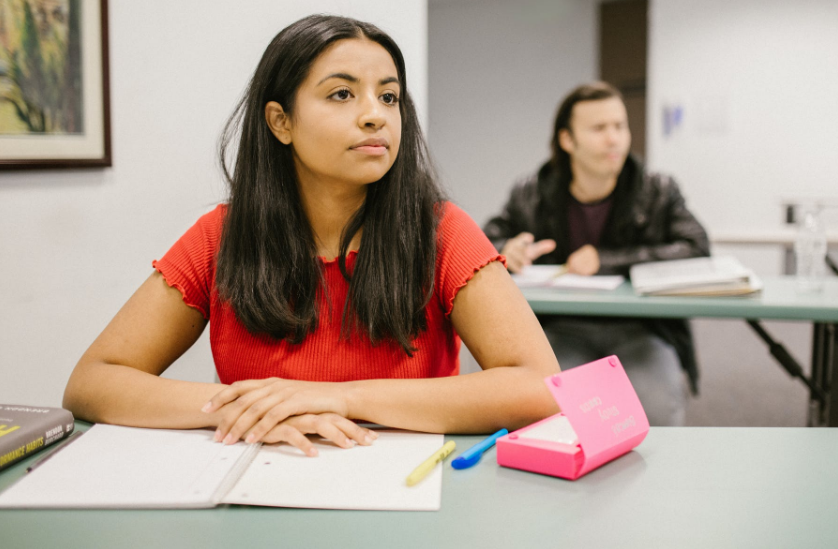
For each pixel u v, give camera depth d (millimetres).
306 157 878
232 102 1844
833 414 1998
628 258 2199
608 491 654
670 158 5055
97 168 1496
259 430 769
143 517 612
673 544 552
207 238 1034
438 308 971
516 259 2111
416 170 955
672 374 1965
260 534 576
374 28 886
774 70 4734
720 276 1781
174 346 1004
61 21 1382
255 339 968
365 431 792
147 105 1610
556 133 2297
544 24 6062
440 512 613
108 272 1550
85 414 879
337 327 946
